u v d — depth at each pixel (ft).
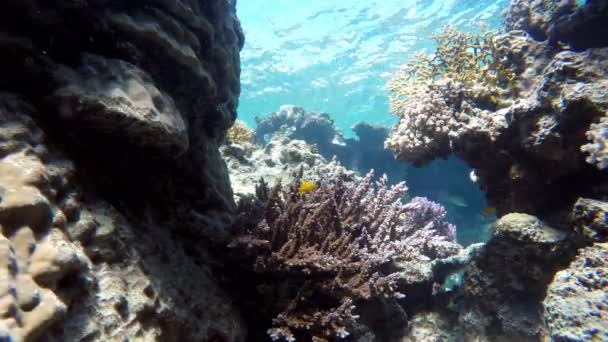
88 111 7.40
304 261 10.09
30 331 4.66
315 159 22.74
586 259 9.81
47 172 6.59
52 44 8.20
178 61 10.10
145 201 9.99
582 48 16.62
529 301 12.90
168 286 8.36
